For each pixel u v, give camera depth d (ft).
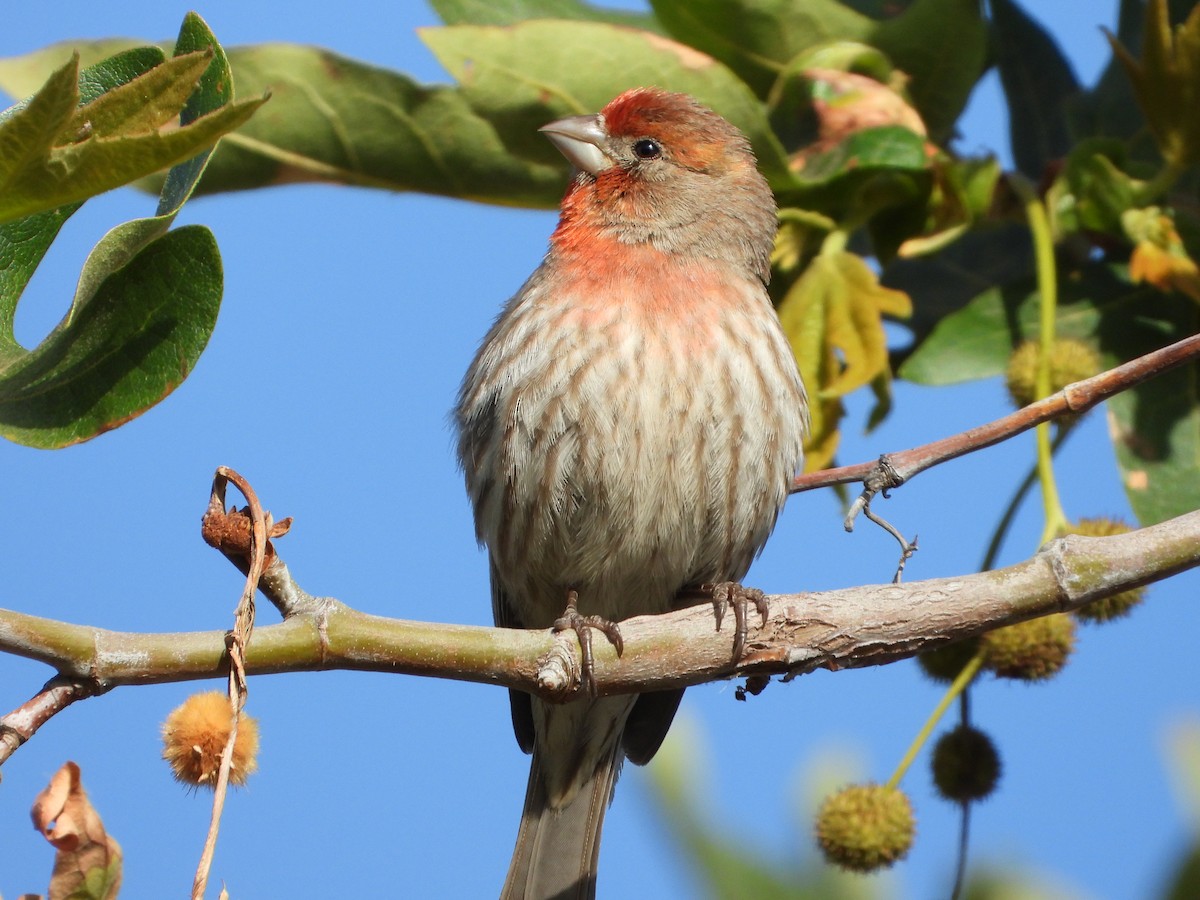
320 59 27.53
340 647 20.30
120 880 17.01
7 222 17.06
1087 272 28.43
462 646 21.15
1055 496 24.38
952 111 29.37
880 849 24.93
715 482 31.09
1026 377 26.61
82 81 18.97
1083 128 30.55
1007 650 25.09
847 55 28.60
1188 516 22.07
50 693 18.42
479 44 27.25
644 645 22.34
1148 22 26.05
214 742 18.43
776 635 22.33
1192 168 28.04
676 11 28.78
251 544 19.72
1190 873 23.43
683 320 31.40
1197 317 27.91
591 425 30.89
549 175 28.68
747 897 25.14
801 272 29.63
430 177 28.60
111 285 18.33
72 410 18.20
